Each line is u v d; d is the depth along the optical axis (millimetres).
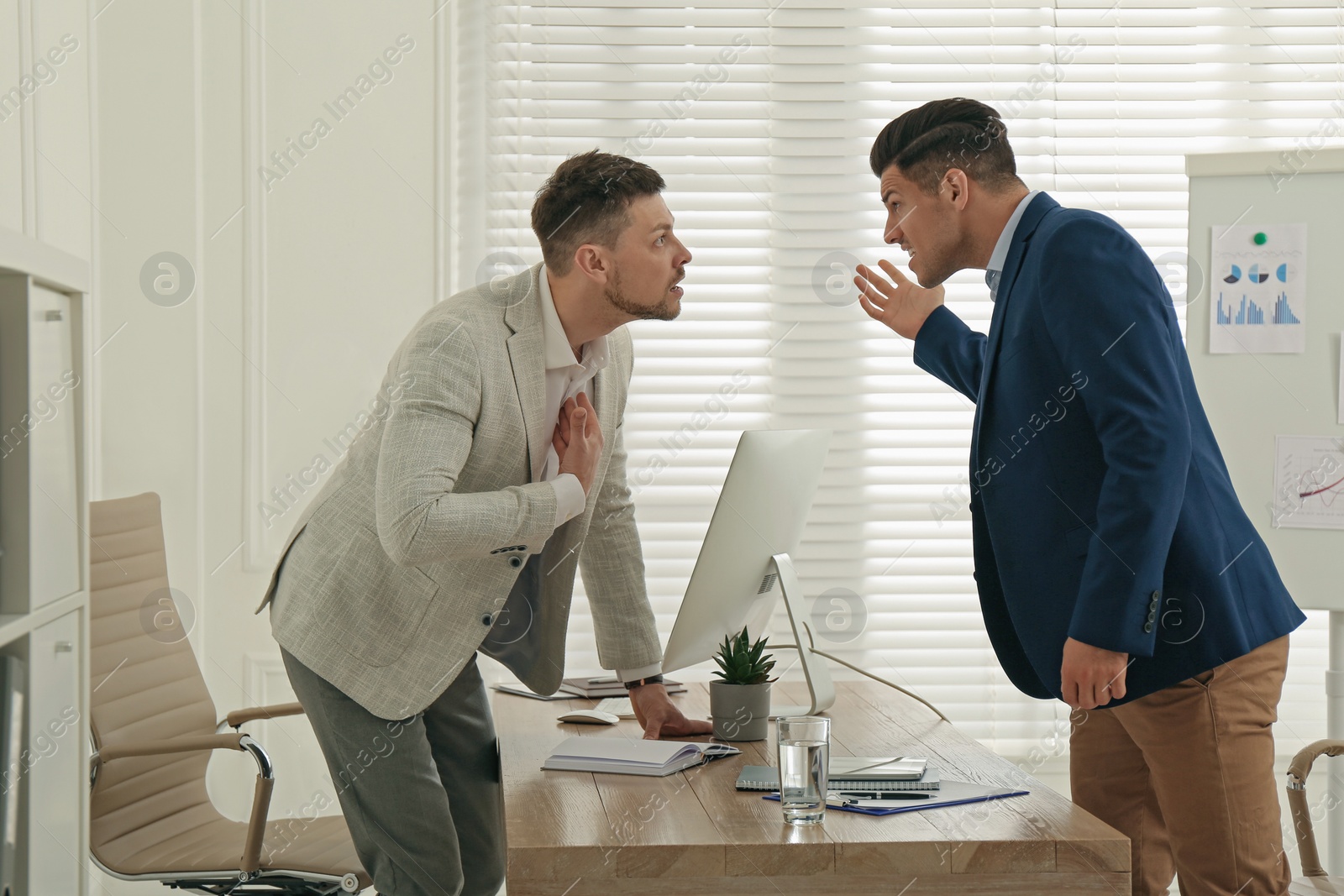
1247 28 3021
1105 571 1519
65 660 1568
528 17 2945
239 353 2793
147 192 2768
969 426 2990
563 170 1680
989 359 1751
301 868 2016
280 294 2805
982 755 1643
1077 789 1981
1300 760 1861
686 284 2973
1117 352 1544
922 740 1750
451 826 1822
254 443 2787
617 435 1950
